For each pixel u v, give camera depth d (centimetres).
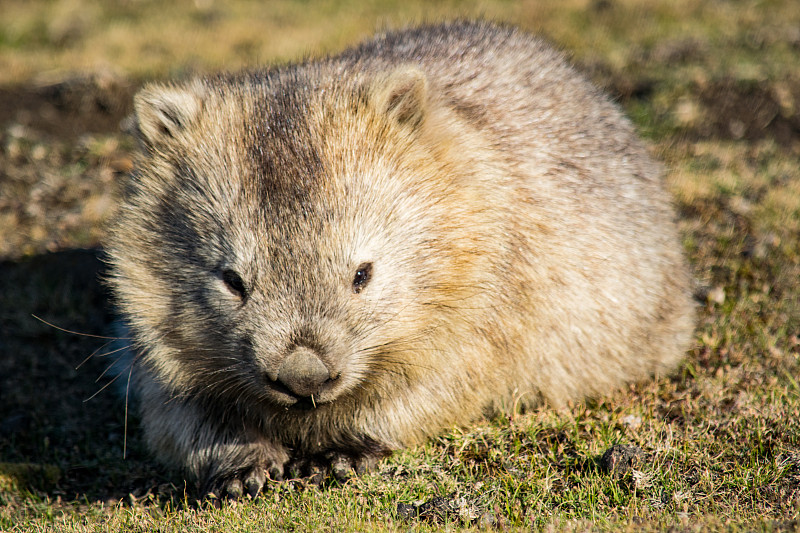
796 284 1259
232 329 808
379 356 842
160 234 855
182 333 857
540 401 1025
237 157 819
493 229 875
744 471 850
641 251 1042
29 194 1716
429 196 834
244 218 795
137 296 866
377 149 825
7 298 1417
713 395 1023
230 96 895
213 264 814
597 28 2519
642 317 1045
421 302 837
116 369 1185
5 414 1183
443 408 944
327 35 2558
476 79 1007
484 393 964
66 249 1530
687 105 1930
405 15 2664
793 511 760
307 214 779
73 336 1336
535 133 982
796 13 2538
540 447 949
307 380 763
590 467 895
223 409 942
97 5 2983
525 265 922
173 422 975
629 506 793
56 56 2461
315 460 966
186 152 856
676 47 2286
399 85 857
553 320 967
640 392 1050
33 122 2050
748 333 1158
